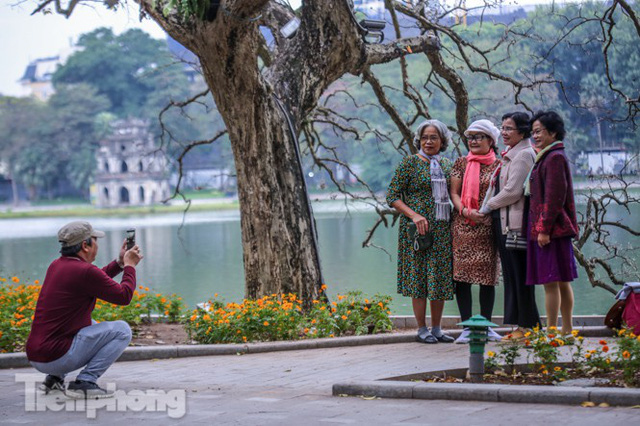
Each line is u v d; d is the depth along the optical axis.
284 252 11.23
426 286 8.16
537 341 6.11
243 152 11.17
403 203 8.15
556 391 5.12
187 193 131.50
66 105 135.25
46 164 132.38
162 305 11.34
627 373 5.50
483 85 33.34
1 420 5.08
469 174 7.87
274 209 11.20
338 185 16.41
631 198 13.48
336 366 7.05
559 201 7.06
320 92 11.69
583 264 13.63
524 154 7.48
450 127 15.18
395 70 70.44
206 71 10.79
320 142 16.98
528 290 7.62
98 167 129.75
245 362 7.66
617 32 21.97
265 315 9.15
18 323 9.03
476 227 7.82
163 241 61.44
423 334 8.30
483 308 8.01
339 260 36.22
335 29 11.32
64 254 5.88
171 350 8.27
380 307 9.80
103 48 139.62
